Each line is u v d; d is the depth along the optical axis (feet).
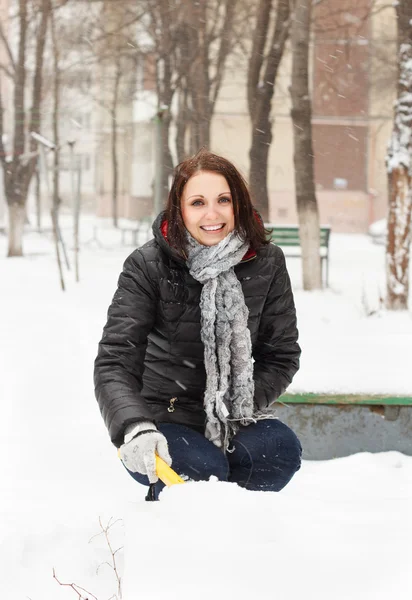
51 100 124.67
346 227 148.77
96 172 180.45
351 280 60.44
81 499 14.53
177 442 10.41
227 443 10.77
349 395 17.84
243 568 6.88
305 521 7.80
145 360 10.84
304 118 50.31
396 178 41.50
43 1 82.12
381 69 106.83
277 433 11.05
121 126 146.10
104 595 9.48
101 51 90.99
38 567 10.47
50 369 24.91
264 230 10.78
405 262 41.34
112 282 53.62
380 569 6.88
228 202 10.44
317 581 6.70
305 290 50.67
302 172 50.55
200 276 10.34
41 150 65.87
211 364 10.55
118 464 16.84
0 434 18.78
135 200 172.24
